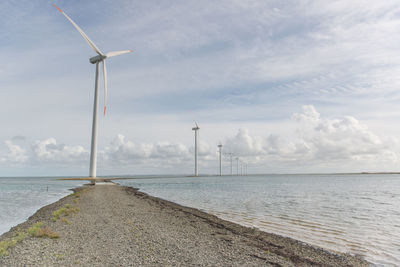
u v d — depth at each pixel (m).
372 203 40.19
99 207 28.38
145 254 11.60
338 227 21.03
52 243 12.87
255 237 16.48
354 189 75.19
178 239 14.83
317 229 20.02
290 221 23.27
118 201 35.47
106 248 12.30
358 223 23.05
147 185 104.56
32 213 27.47
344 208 33.53
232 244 14.36
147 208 29.23
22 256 10.60
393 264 12.05
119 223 19.00
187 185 103.50
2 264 9.66
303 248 14.29
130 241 13.79
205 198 46.34
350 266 11.66
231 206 34.16
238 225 20.62
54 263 9.95
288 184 110.31
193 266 10.34
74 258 10.66
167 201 39.94
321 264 11.68
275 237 16.75
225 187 86.81
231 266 10.58
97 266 9.84
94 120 115.62
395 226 21.75
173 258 11.23
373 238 17.30
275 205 35.56
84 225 17.94
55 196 49.41
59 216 21.72
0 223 22.11
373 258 12.93
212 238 15.66
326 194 56.56
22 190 68.56
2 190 69.00
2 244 11.83
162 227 18.36
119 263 10.27
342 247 14.93
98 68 110.12
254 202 39.41
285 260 11.88
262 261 11.47
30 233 14.66
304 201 41.47
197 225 19.95
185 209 30.14
